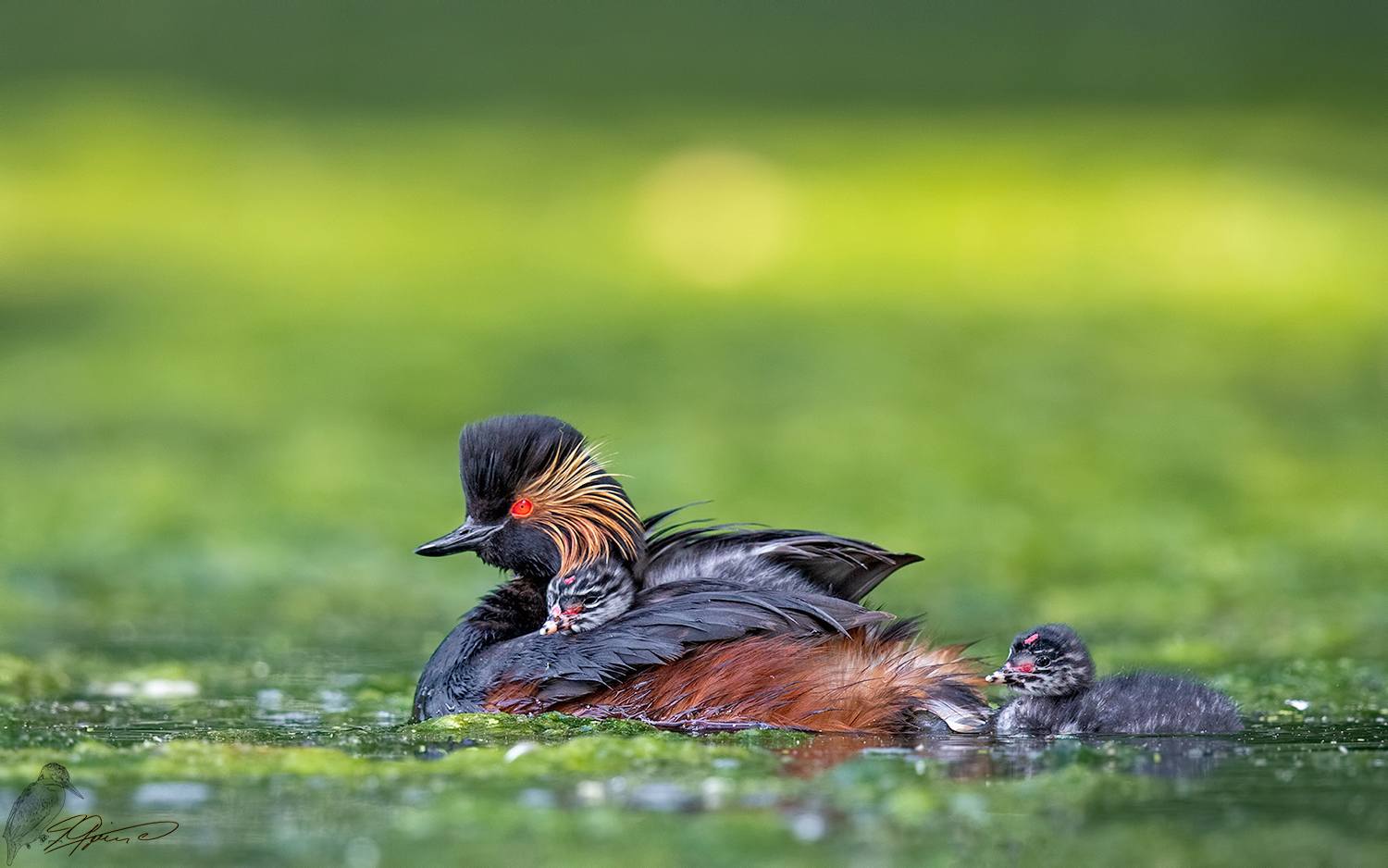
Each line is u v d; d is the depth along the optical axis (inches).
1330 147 1371.8
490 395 843.4
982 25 1774.1
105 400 844.0
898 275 1098.7
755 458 719.7
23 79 1577.3
